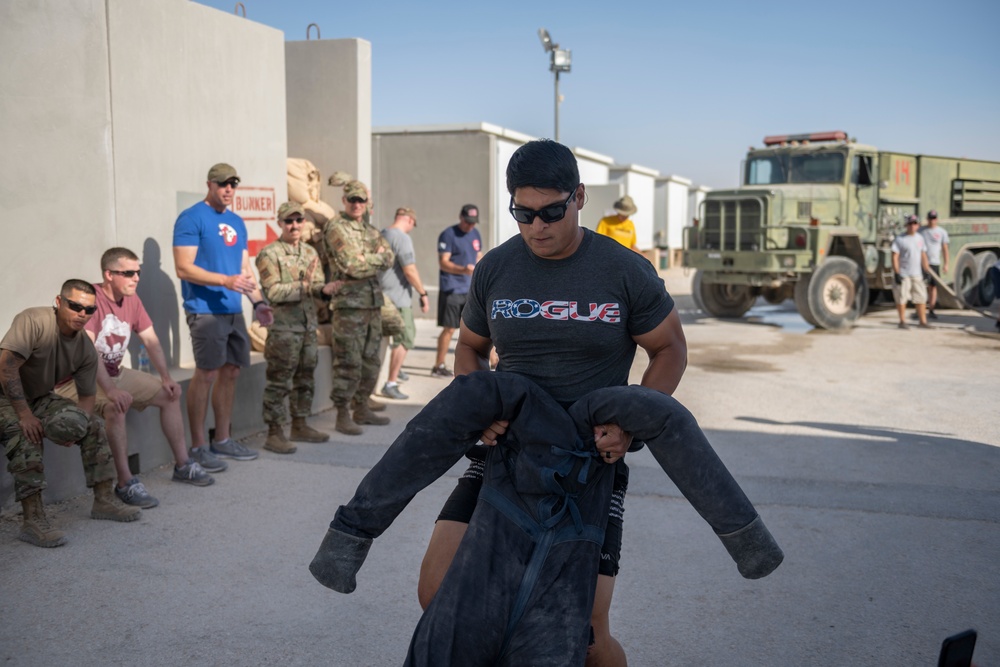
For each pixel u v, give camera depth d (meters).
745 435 6.80
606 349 2.36
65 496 4.98
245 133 7.23
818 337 12.80
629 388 2.21
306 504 5.01
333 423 7.08
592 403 2.21
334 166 8.70
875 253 14.48
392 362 8.04
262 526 4.63
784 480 5.59
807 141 15.37
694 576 4.07
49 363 4.33
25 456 4.20
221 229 5.70
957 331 13.48
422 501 5.13
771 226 13.88
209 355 5.54
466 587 2.08
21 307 5.18
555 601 2.09
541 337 2.36
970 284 17.03
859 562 4.24
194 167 6.66
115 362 5.01
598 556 2.19
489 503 2.22
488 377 2.27
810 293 13.44
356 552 2.20
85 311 4.31
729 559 4.28
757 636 3.48
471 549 2.15
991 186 17.44
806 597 3.85
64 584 3.87
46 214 5.32
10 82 5.04
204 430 5.82
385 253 6.66
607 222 10.02
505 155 16.50
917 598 3.84
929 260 14.65
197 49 6.61
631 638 3.46
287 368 6.05
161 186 6.31
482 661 2.04
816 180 14.81
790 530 4.67
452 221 16.11
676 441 2.13
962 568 4.18
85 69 5.55
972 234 16.78
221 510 4.88
